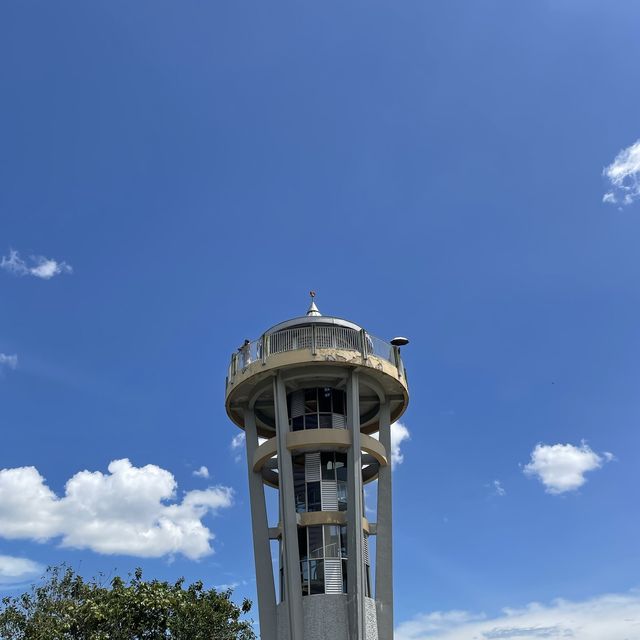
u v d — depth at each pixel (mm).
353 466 40406
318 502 41406
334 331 42375
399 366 43812
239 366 43531
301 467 43031
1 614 38156
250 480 43031
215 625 38000
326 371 41844
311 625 38219
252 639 39906
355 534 39188
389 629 39219
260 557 41000
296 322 44688
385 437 44062
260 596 40031
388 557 41094
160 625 36812
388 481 43156
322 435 41031
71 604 37469
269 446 42031
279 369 41625
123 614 36344
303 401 43750
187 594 39062
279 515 41438
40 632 35531
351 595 38406
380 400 44812
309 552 40344
